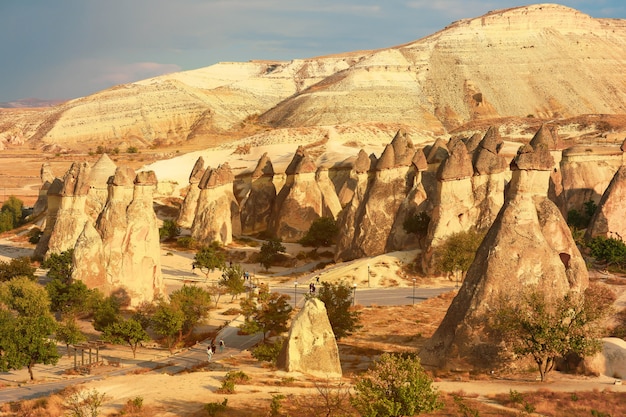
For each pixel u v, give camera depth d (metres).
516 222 49.06
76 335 52.72
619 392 40.53
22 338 46.16
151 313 62.75
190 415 35.72
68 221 85.31
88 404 36.62
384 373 32.53
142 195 71.50
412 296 72.25
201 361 51.44
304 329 45.19
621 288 65.81
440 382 43.44
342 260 93.81
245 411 36.06
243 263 95.00
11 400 39.81
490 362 46.19
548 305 46.50
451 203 80.81
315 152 168.75
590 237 86.44
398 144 94.44
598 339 45.22
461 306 48.22
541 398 38.84
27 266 76.88
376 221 92.31
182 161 174.75
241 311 65.94
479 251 49.53
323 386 40.28
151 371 48.53
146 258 70.75
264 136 193.25
